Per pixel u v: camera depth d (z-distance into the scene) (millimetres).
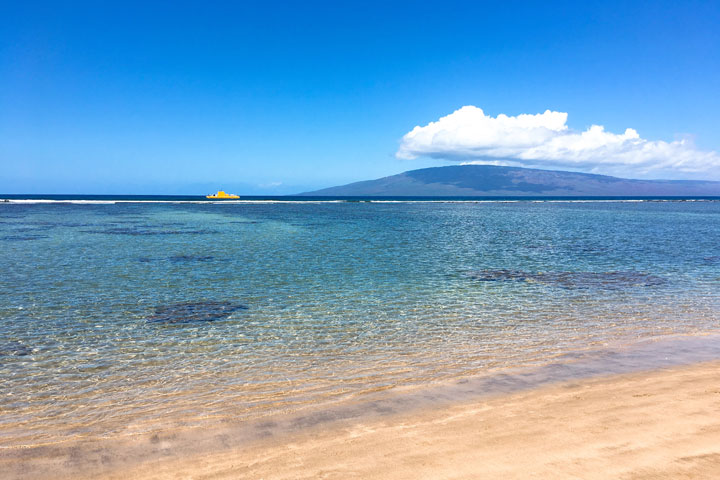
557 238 38562
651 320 13336
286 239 36156
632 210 104500
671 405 7012
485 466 5316
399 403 7512
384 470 5305
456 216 75188
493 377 8781
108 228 44531
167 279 19438
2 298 15734
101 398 7898
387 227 49562
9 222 50344
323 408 7352
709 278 20172
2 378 8844
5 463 5730
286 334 11930
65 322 12898
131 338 11516
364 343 11188
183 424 6824
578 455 5500
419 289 17703
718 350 10461
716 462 5211
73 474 5465
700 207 127875
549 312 14273
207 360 9930
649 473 5027
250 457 5762
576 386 8156
